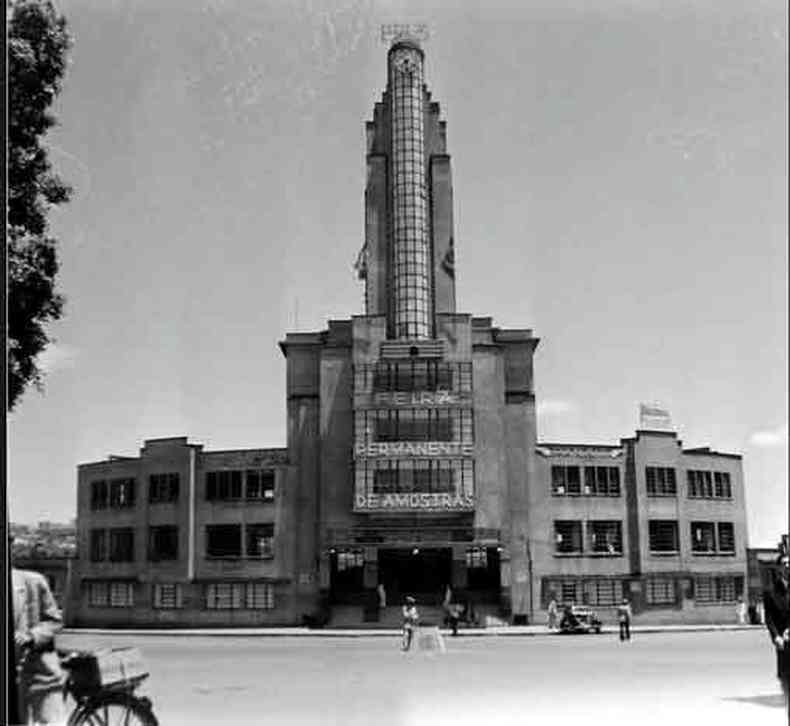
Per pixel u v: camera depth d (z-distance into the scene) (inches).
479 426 2303.2
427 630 1429.6
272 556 2262.6
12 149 886.4
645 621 2282.2
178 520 2249.0
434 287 2432.3
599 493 2336.4
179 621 2236.7
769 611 497.7
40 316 936.3
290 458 2299.5
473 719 731.4
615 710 748.6
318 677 986.1
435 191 2456.9
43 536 2148.1
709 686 877.8
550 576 2268.7
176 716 725.9
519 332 2368.4
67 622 2202.3
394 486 2247.8
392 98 2386.8
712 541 2375.7
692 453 2369.6
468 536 2242.9
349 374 2320.4
